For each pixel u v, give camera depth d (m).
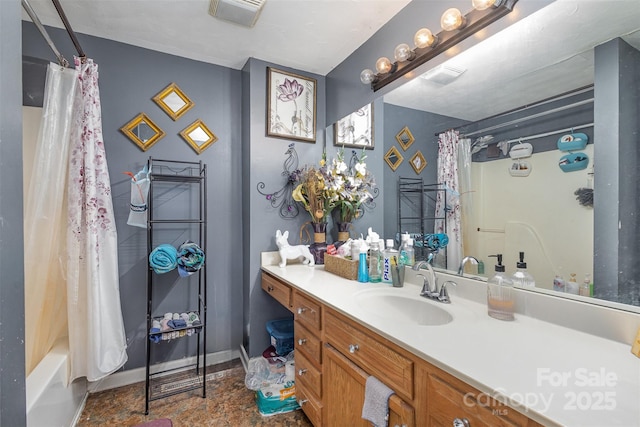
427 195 1.47
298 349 1.53
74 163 1.51
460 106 1.29
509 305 1.01
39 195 1.41
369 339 0.98
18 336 0.69
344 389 1.12
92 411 1.60
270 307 2.11
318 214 2.03
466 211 1.28
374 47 1.78
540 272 1.01
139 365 1.90
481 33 1.17
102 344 1.54
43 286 1.42
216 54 2.01
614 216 0.83
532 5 1.00
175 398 1.72
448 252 1.35
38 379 1.24
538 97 1.01
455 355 0.73
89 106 1.53
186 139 2.04
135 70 1.91
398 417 0.84
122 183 1.87
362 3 1.52
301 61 2.10
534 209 1.03
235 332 2.20
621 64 0.81
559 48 0.96
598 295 0.86
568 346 0.79
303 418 1.56
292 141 2.18
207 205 2.10
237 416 1.57
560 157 0.96
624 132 0.81
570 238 0.93
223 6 1.53
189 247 1.79
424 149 1.49
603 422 0.49
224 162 2.16
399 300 1.32
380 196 1.79
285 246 1.98
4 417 0.62
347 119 2.05
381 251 1.60
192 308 2.04
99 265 1.55
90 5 1.53
